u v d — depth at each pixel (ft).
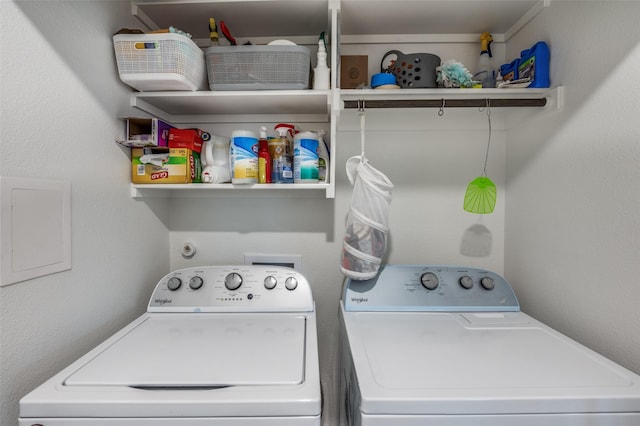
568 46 3.71
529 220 4.45
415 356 2.93
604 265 3.21
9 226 2.45
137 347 3.03
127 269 4.03
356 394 2.61
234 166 3.99
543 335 3.42
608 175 3.17
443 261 5.15
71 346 3.10
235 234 5.23
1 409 2.41
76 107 3.15
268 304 3.97
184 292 4.05
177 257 5.27
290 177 4.27
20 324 2.57
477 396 2.33
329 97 4.05
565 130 3.74
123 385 2.44
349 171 4.24
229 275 4.14
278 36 4.99
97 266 3.47
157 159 4.09
